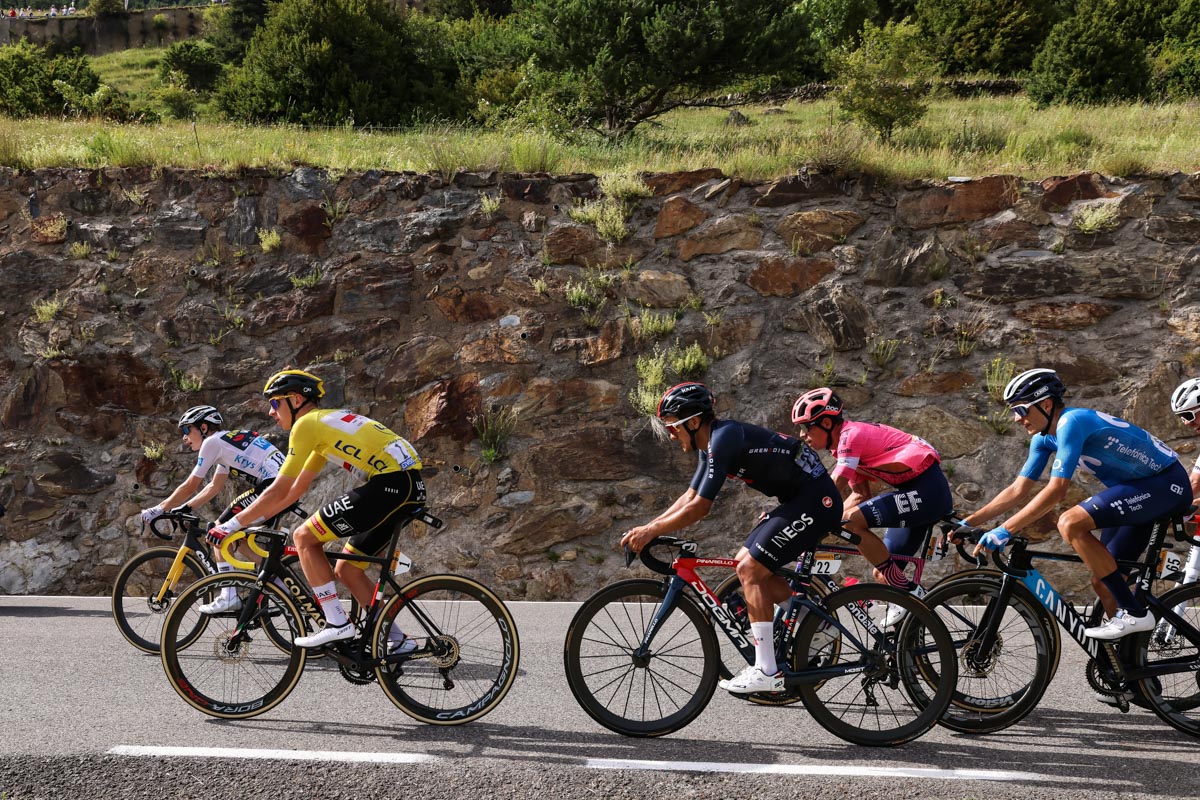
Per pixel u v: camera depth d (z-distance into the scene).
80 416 9.15
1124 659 4.29
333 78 20.36
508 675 4.42
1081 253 8.87
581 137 14.19
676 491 8.40
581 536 8.35
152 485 8.87
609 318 9.20
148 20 52.19
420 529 8.46
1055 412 4.55
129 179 10.37
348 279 9.62
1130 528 4.53
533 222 9.85
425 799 3.49
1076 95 18.98
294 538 4.50
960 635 4.50
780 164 10.20
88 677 5.25
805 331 8.98
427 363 9.15
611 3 16.00
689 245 9.57
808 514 4.18
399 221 9.93
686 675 4.51
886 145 11.68
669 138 15.22
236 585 4.59
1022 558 4.32
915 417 8.42
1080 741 4.18
